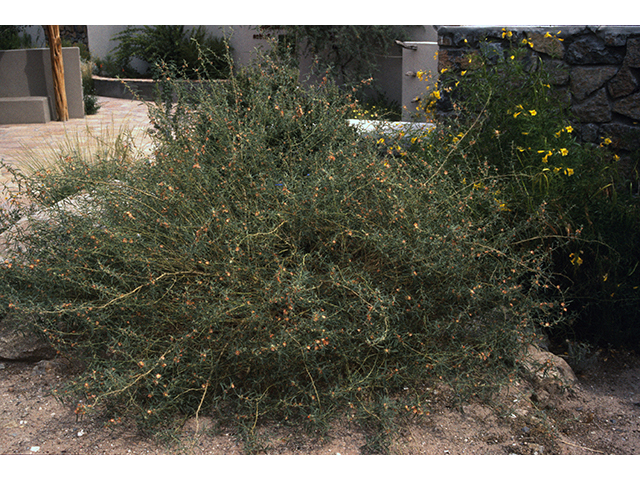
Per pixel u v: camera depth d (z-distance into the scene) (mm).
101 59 16891
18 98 11344
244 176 3350
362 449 2541
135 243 2990
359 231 2973
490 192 3496
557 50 4887
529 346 3273
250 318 2646
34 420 2752
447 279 2898
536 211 3371
